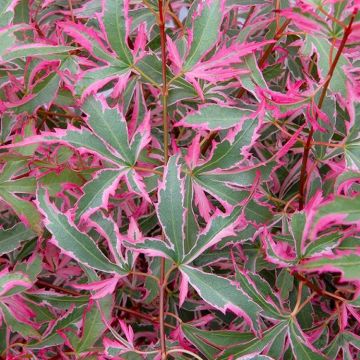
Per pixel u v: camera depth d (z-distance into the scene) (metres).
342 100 0.28
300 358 0.27
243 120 0.27
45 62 0.31
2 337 0.30
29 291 0.30
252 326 0.26
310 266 0.23
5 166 0.29
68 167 0.29
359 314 0.30
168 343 0.28
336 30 0.26
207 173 0.28
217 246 0.30
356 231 0.26
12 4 0.29
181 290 0.26
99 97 0.27
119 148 0.27
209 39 0.28
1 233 0.30
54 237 0.26
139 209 0.31
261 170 0.29
